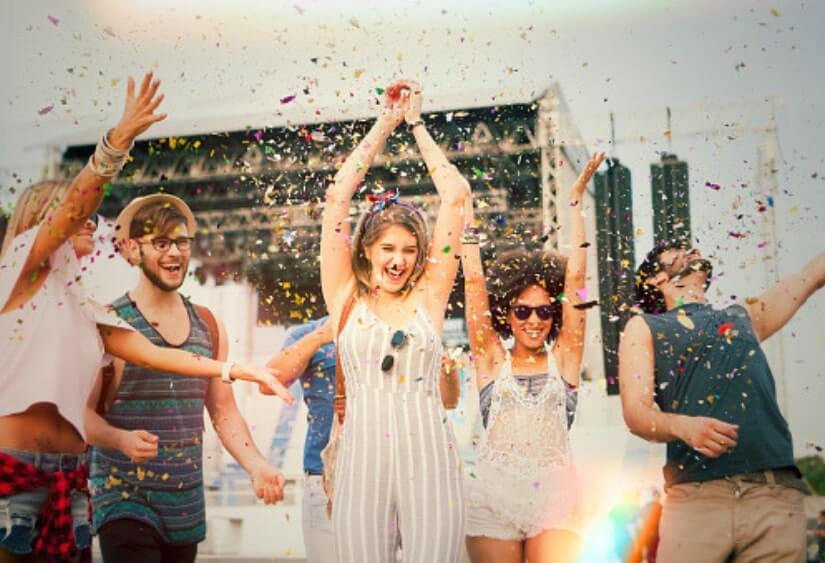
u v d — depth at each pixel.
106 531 3.24
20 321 2.84
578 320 3.29
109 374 3.32
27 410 2.78
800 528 2.99
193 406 3.44
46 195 3.02
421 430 2.55
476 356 3.31
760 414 3.06
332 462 2.80
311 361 3.64
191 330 3.55
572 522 3.06
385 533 2.50
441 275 2.78
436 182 2.91
